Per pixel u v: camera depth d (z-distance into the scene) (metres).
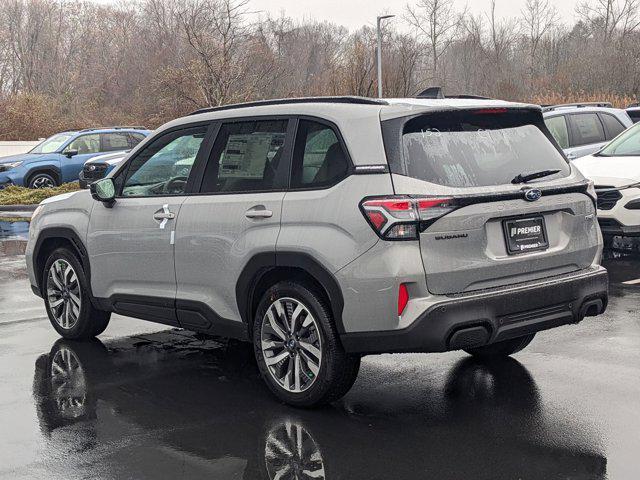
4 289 9.89
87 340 7.35
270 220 5.43
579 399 5.42
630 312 7.80
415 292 4.88
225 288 5.75
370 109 5.21
